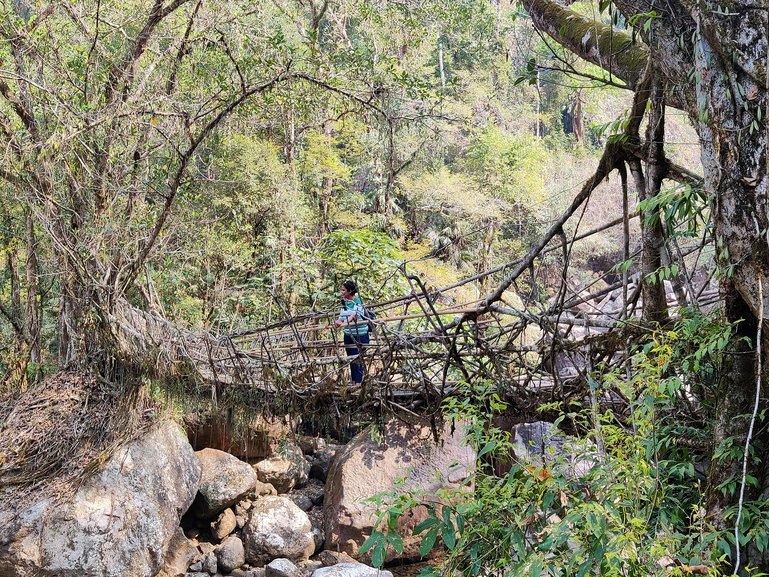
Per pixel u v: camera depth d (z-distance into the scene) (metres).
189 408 7.52
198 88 8.42
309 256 10.50
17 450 7.47
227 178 11.93
